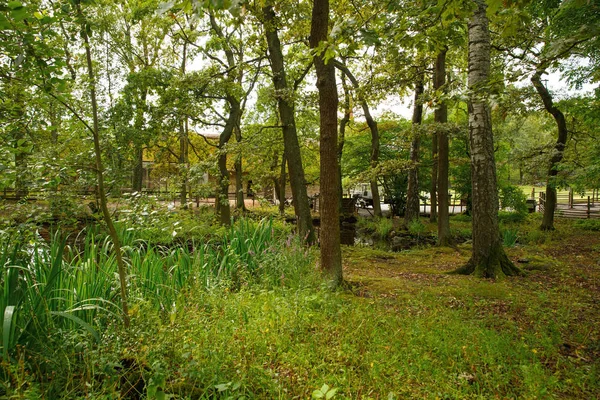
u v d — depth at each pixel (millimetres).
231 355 3326
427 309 5523
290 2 10859
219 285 5195
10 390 2408
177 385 2918
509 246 12375
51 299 3299
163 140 16953
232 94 14094
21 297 3098
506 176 27234
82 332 3389
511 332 4551
